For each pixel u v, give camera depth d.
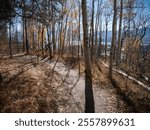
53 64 18.62
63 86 10.91
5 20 9.65
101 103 8.81
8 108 7.32
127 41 30.69
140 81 14.09
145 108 8.48
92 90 10.55
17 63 17.33
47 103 8.09
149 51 32.62
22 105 7.63
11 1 8.83
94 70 14.99
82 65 18.00
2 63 16.45
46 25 11.06
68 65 18.25
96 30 30.39
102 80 12.41
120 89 10.90
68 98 9.09
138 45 30.16
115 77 13.66
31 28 33.44
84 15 11.77
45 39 33.62
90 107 8.25
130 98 9.52
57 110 7.58
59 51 30.28
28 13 9.75
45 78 12.10
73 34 34.16
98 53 36.50
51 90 9.86
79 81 12.32
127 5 22.05
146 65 30.22
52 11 10.63
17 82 10.30
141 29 30.22
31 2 9.59
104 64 21.67
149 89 11.53
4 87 9.45
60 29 30.53
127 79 13.80
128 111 8.09
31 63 18.06
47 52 30.12
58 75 13.55
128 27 28.44
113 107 8.43
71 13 31.48
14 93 8.75
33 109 7.36
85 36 11.97
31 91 9.17
